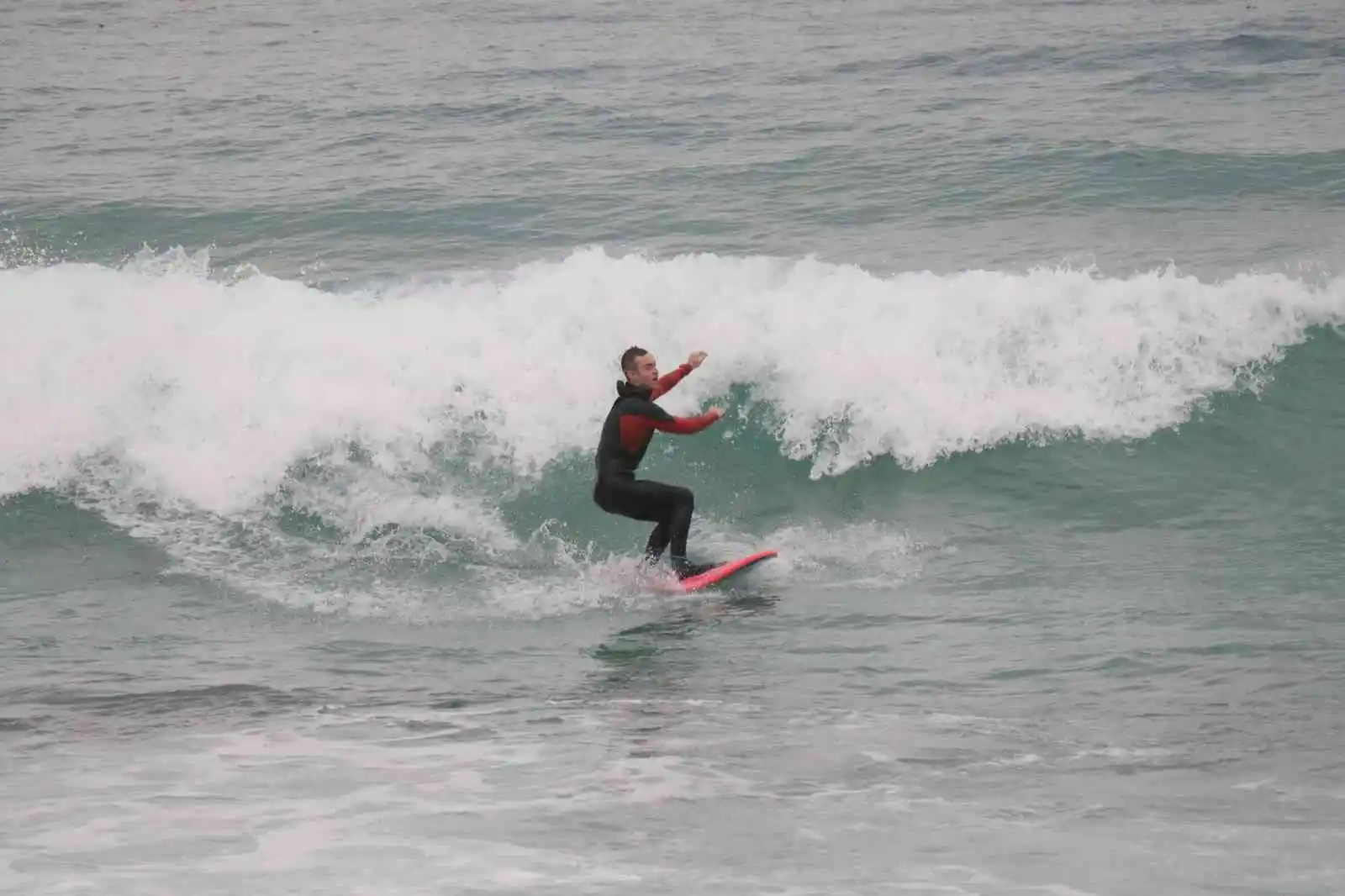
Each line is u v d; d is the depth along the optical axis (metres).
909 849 19.66
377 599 34.84
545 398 43.38
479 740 25.41
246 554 37.56
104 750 24.97
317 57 96.62
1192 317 45.88
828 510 40.50
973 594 34.31
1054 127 73.06
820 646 31.08
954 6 111.38
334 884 18.17
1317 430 42.81
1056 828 20.50
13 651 31.45
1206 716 25.95
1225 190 62.16
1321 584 33.97
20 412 42.41
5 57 97.31
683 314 45.78
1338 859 18.94
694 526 39.62
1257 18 100.06
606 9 113.00
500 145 73.12
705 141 72.94
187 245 58.03
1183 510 39.59
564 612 33.97
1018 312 45.66
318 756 24.48
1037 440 42.81
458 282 50.84
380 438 42.03
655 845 19.89
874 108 78.88
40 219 61.00
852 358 44.50
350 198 63.84
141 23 110.69
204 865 18.88
